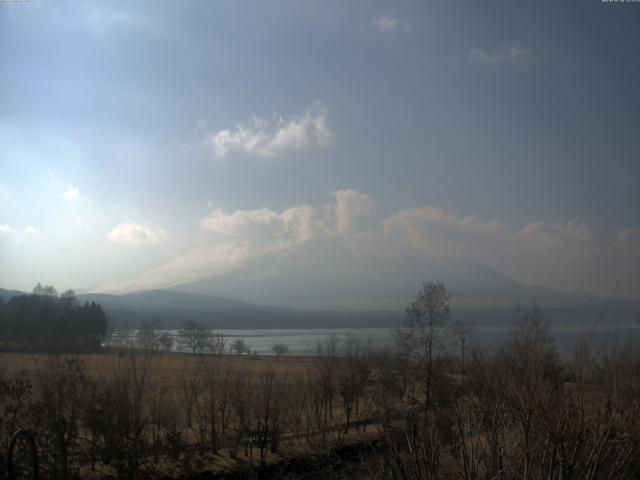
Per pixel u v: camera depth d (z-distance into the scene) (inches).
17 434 419.5
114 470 880.3
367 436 1030.4
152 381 1103.6
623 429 388.8
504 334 734.5
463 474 393.4
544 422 365.1
